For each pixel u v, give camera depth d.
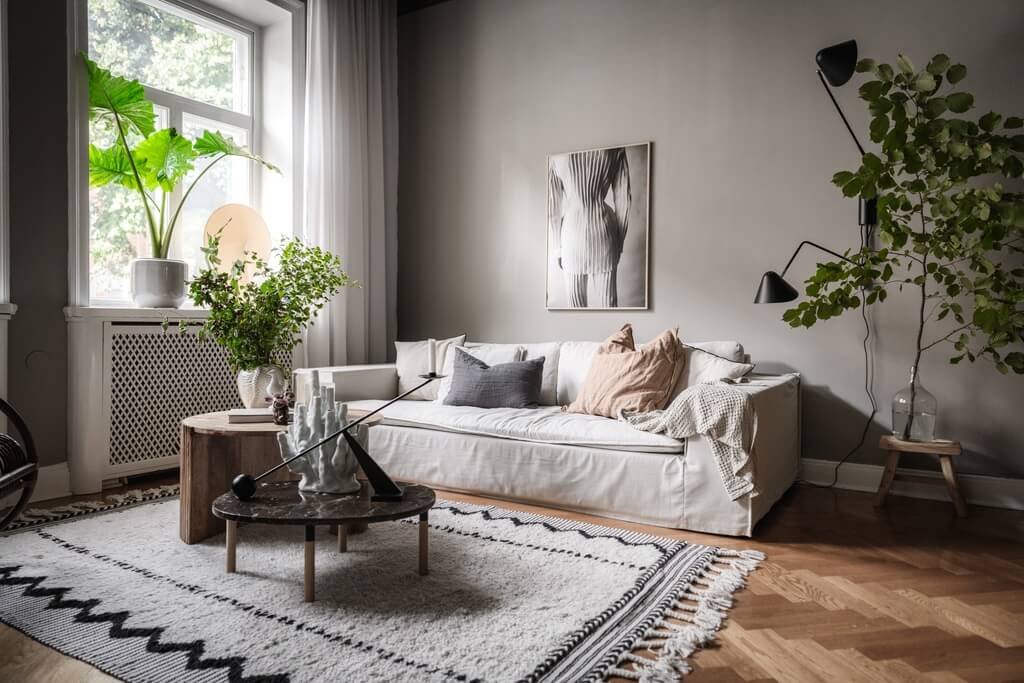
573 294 4.11
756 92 3.60
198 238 4.04
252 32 4.28
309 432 2.21
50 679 1.51
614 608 1.88
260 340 2.77
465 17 4.53
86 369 3.12
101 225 3.57
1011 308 2.76
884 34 3.31
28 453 2.14
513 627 1.76
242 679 1.50
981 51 3.11
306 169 4.12
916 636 1.76
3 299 2.87
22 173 2.95
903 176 3.27
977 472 3.15
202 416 2.61
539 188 4.25
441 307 4.65
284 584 2.04
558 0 4.18
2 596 1.94
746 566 2.24
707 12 3.72
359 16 4.38
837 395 3.45
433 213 4.68
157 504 2.95
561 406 3.62
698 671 1.58
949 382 3.20
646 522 2.73
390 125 4.63
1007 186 3.03
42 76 3.02
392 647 1.64
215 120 4.09
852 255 3.38
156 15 3.85
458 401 3.55
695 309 3.77
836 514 2.92
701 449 2.62
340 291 4.21
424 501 2.08
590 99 4.07
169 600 1.91
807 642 1.73
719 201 3.70
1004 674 1.57
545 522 2.72
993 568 2.27
